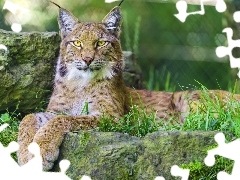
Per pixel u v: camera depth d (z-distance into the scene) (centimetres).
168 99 1302
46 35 1319
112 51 1232
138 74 1520
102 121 1124
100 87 1223
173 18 1925
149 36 1916
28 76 1294
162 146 1017
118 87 1254
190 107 1180
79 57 1205
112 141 1030
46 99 1314
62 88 1239
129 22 1914
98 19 1861
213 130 1076
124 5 1928
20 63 1297
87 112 1181
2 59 1270
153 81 1809
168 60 1892
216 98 1168
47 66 1314
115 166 1016
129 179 1013
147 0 1934
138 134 1105
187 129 1108
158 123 1152
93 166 1023
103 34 1223
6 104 1283
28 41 1300
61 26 1249
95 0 1866
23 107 1301
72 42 1218
